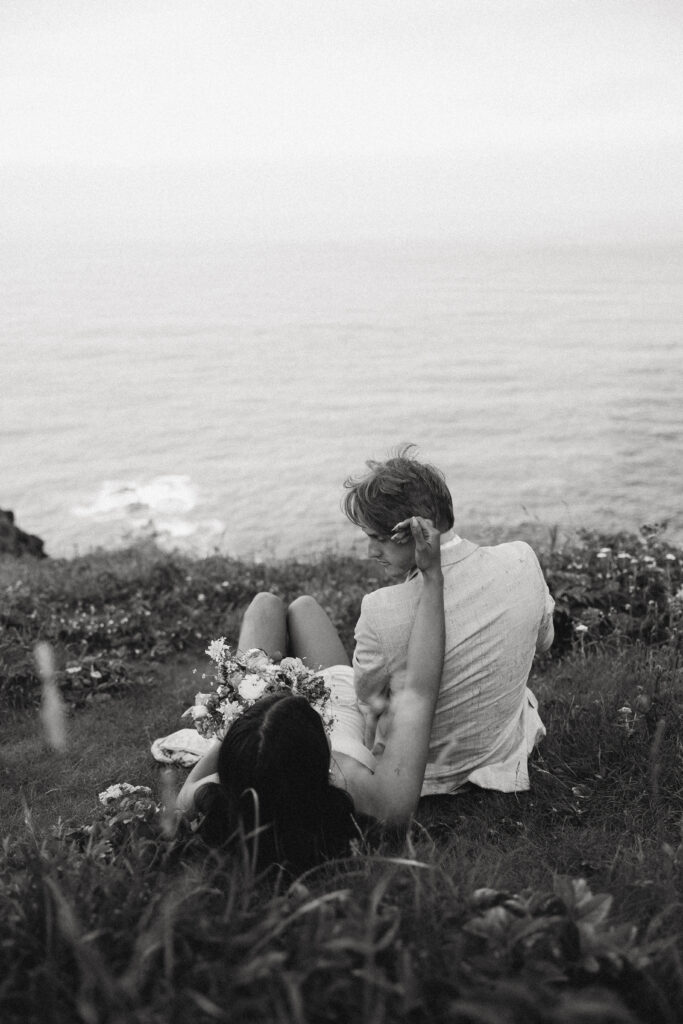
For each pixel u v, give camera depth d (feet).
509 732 10.37
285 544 186.09
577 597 18.12
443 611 9.52
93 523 226.17
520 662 10.12
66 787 13.61
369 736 9.83
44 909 6.25
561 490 223.51
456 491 230.89
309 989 5.53
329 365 549.54
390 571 10.30
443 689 9.91
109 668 20.40
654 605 17.46
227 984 5.46
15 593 28.45
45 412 424.05
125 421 394.93
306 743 8.13
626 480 229.66
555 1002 5.12
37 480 283.18
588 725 11.70
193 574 31.19
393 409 393.91
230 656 9.91
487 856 8.57
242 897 6.70
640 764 10.43
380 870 7.47
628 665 14.39
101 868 7.08
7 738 16.88
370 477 10.03
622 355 529.86
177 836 8.80
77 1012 5.34
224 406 427.33
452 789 10.32
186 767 13.65
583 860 8.45
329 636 12.75
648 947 5.84
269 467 291.99
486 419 356.18
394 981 5.74
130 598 28.25
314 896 7.28
